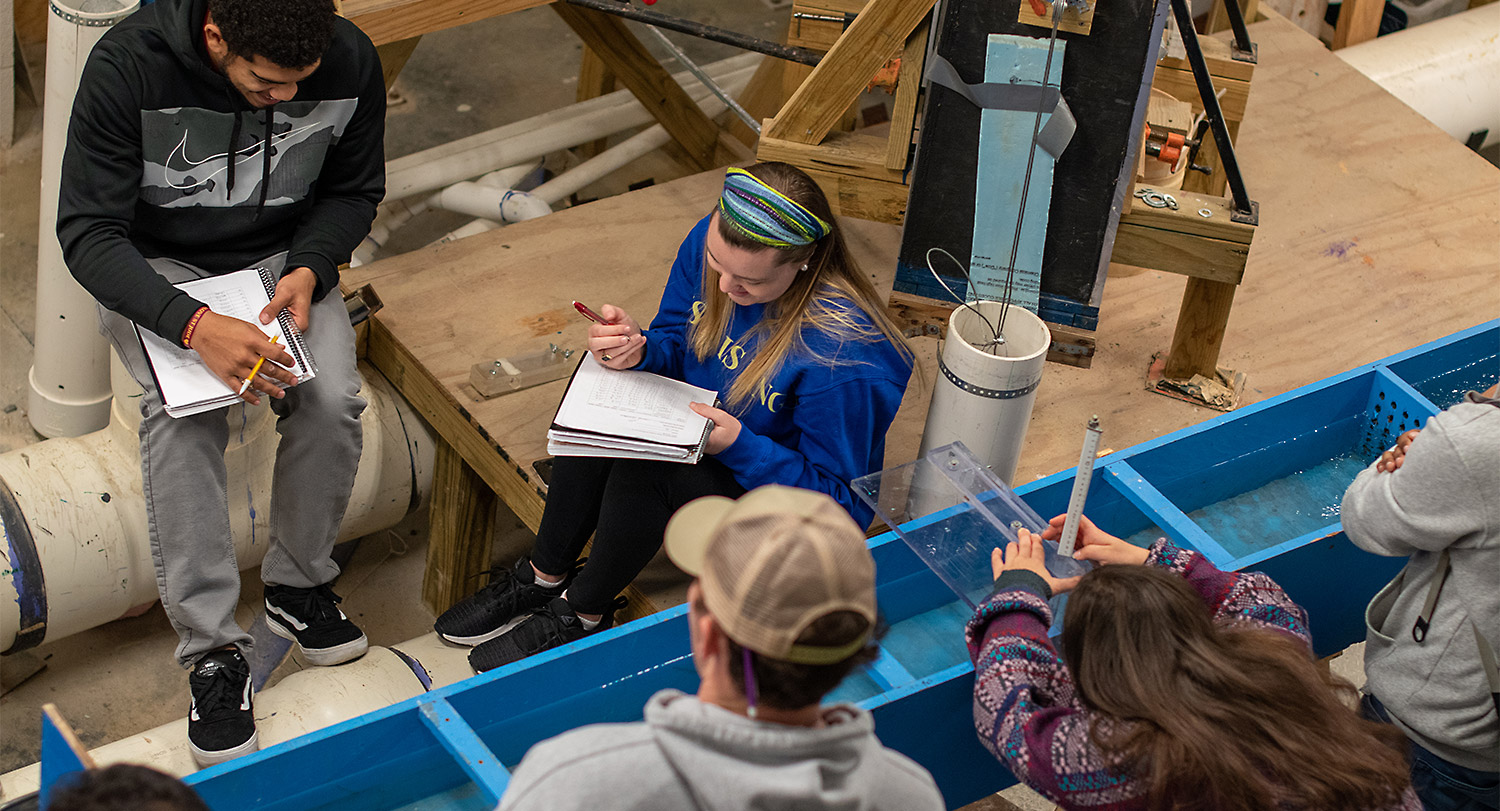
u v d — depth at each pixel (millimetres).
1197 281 3322
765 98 4754
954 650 2596
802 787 1170
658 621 2307
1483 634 2057
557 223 3932
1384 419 3107
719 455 2529
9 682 3318
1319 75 4840
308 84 2592
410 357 3383
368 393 3484
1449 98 5164
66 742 1597
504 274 3709
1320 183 4297
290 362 2504
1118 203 3160
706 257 2625
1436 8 5758
